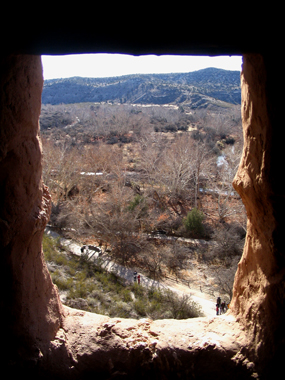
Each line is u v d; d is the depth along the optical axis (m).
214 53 4.03
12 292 4.39
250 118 4.58
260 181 4.39
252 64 4.28
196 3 3.47
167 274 23.69
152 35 3.74
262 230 4.73
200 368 5.00
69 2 3.45
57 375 4.71
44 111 95.81
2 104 3.93
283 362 4.48
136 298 18.97
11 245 4.31
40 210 4.86
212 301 20.14
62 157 33.09
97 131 66.56
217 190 35.00
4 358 4.40
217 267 24.77
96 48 3.90
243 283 5.48
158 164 39.50
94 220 27.53
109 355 5.06
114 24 3.64
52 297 5.41
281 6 3.49
